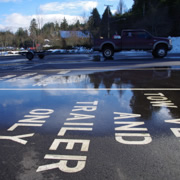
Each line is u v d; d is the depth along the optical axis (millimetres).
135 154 2404
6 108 4223
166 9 39062
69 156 2400
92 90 5559
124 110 3904
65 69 10086
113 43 15148
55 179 2029
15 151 2547
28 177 2068
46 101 4625
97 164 2236
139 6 50688
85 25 47656
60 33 58875
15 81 7258
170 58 14328
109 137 2834
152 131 2990
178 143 2631
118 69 9492
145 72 8422
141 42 14781
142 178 2008
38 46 39469
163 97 4746
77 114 3752
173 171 2096
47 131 3084
